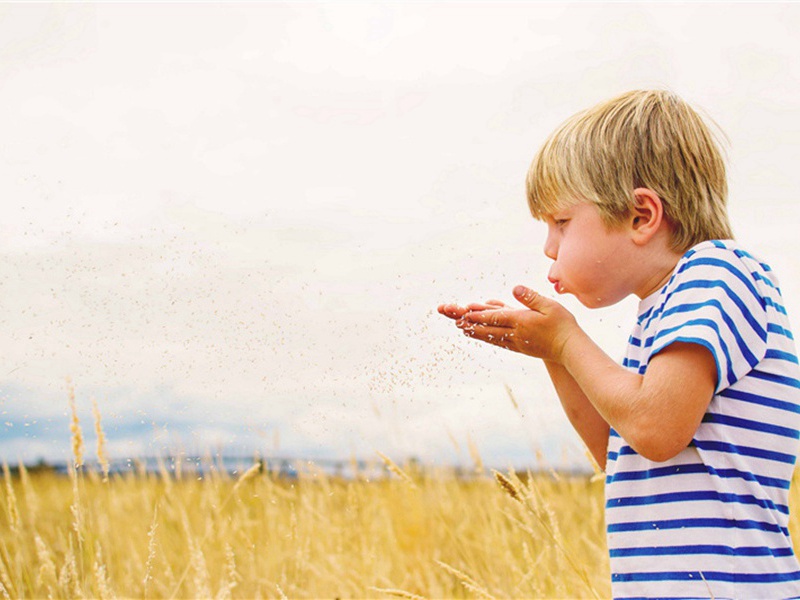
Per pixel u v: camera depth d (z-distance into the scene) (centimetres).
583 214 192
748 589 164
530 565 338
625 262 190
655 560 173
